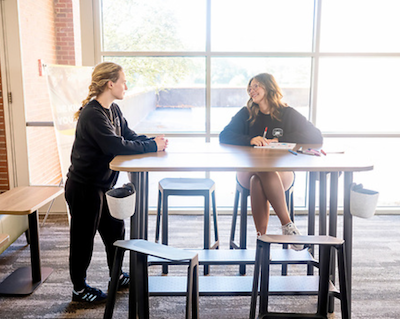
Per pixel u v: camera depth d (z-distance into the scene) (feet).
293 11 14.24
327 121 14.89
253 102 10.72
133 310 7.43
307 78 14.58
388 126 14.96
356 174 15.65
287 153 8.99
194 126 14.83
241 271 10.75
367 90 14.71
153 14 14.21
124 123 9.62
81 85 13.74
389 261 11.61
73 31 15.79
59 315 8.81
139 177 7.96
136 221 7.97
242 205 10.20
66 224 14.35
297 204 15.78
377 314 8.96
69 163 13.52
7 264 11.27
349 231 8.02
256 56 14.39
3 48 14.16
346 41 14.39
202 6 14.16
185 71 14.48
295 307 9.26
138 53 14.35
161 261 8.91
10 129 14.71
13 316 8.78
